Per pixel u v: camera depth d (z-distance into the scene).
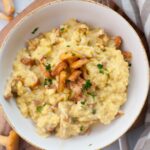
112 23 0.66
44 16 0.66
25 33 0.67
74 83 0.63
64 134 0.63
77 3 0.66
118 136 0.64
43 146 0.64
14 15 0.78
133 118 0.64
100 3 0.70
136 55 0.65
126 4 0.69
